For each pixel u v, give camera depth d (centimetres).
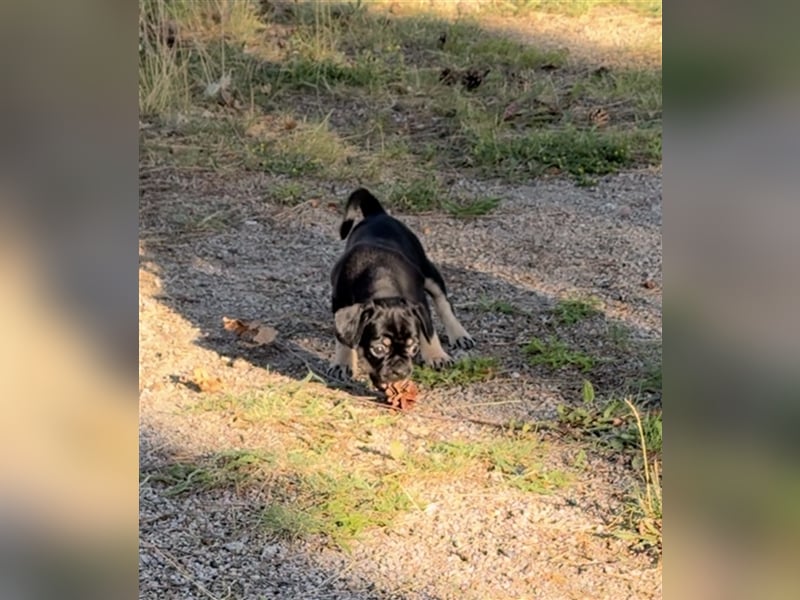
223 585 328
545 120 781
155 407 431
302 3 998
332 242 604
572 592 324
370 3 1040
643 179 685
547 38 970
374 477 386
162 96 763
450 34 945
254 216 632
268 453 397
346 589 327
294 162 699
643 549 345
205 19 905
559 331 501
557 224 620
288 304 533
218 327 507
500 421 427
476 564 339
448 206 641
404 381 443
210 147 719
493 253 584
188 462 392
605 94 824
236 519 361
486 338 497
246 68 836
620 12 1063
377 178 684
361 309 438
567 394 446
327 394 449
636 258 575
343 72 845
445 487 381
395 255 478
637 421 407
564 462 396
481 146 715
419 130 764
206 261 576
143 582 327
